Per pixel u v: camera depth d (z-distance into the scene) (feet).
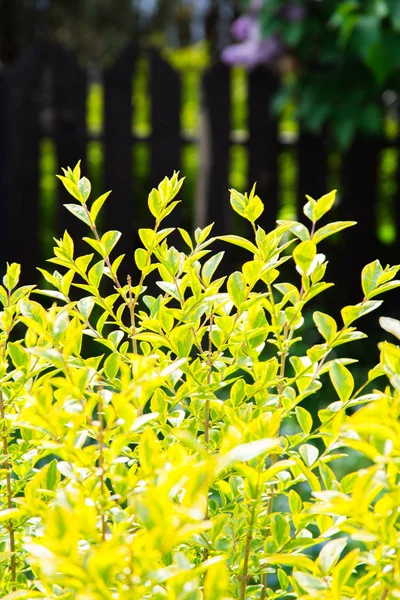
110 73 17.75
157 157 18.06
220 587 2.47
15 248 18.58
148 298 4.42
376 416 2.70
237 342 4.16
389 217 19.16
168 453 2.82
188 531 2.38
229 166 17.92
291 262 18.22
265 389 4.12
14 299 4.29
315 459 3.80
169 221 18.75
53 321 3.07
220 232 18.10
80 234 18.40
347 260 18.40
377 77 14.52
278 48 16.44
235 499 3.98
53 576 2.69
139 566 2.48
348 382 3.73
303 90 16.28
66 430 3.52
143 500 2.52
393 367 3.08
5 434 4.06
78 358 4.12
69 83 18.02
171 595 2.57
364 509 2.74
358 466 11.06
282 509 9.36
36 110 18.19
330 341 4.00
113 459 3.01
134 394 2.83
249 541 3.48
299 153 17.94
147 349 4.34
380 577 2.79
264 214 18.13
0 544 4.09
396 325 3.15
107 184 18.04
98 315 17.02
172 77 17.80
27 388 4.31
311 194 18.07
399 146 17.97
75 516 2.44
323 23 15.56
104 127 17.93
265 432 3.07
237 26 17.44
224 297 4.08
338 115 15.88
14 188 18.37
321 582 2.93
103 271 4.31
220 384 4.06
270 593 4.02
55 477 3.76
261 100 17.67
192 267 4.33
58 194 18.26
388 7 14.10
